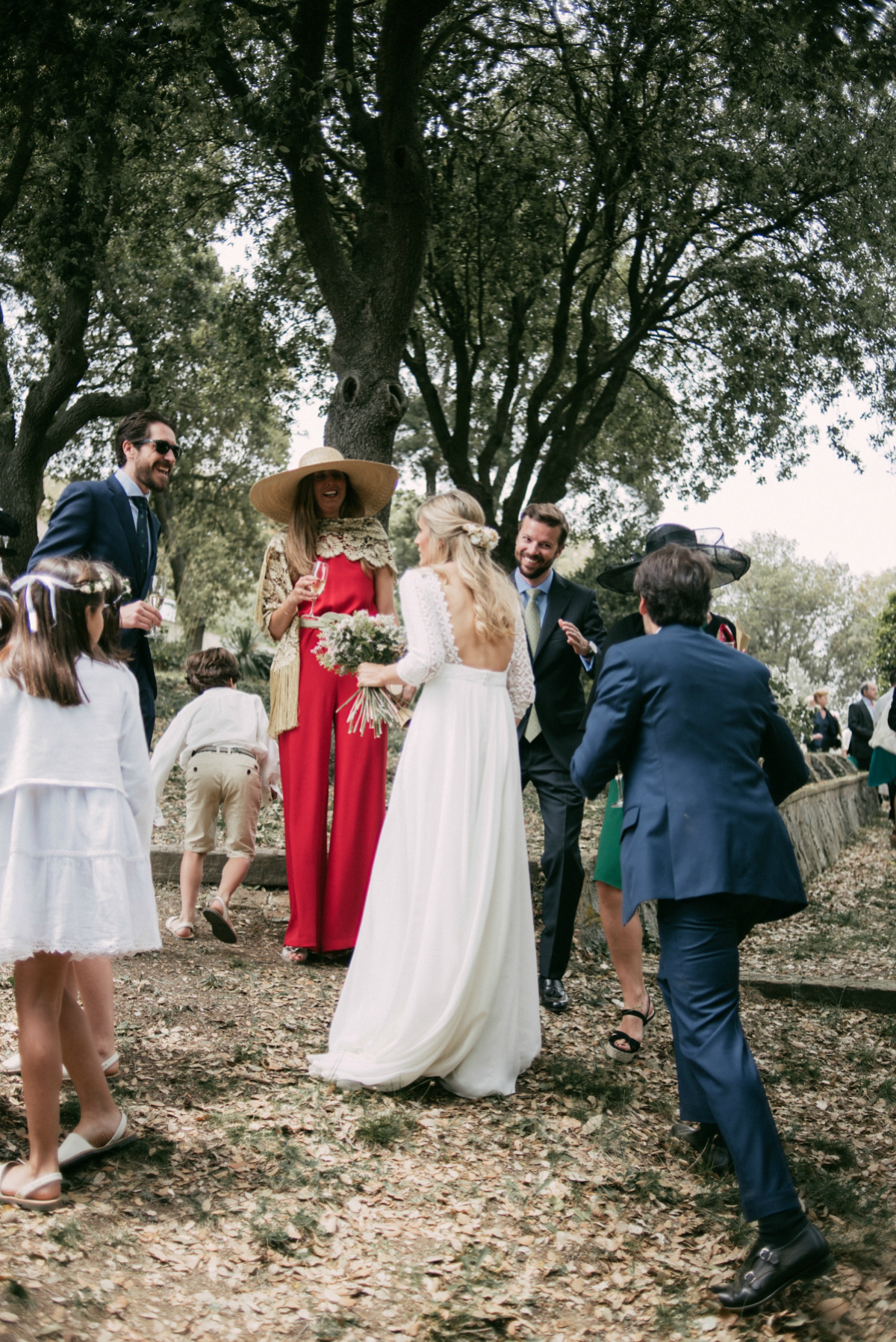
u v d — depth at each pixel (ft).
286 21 39.09
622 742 11.03
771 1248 9.29
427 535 14.42
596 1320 9.11
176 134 47.21
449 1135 12.16
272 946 19.24
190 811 19.06
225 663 19.47
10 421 59.21
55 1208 9.75
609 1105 13.42
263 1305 8.85
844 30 29.12
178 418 80.28
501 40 53.47
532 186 56.70
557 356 63.98
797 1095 14.74
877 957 23.26
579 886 17.30
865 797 50.93
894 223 54.49
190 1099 12.33
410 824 13.65
